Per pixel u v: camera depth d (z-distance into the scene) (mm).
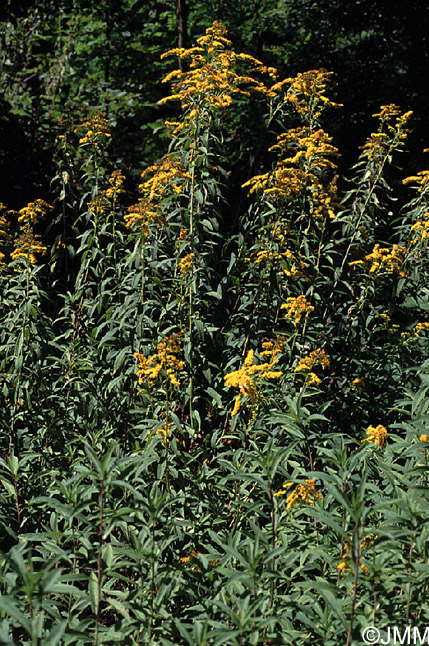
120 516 2635
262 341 4719
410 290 4957
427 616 2600
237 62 5434
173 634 2578
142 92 13469
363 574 2729
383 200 6828
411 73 11117
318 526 3264
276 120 5477
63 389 4527
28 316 4234
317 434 4012
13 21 9773
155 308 4613
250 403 3902
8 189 7688
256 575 2533
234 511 3637
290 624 2551
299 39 12844
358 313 4859
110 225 5422
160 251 4703
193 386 4551
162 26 13938
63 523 3568
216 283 4969
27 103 11445
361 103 10047
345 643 2518
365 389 4754
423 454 3127
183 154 4852
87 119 5598
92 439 3535
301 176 4746
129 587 3271
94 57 13188
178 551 3289
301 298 4266
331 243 4996
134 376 4141
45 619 2760
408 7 11031
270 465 2773
